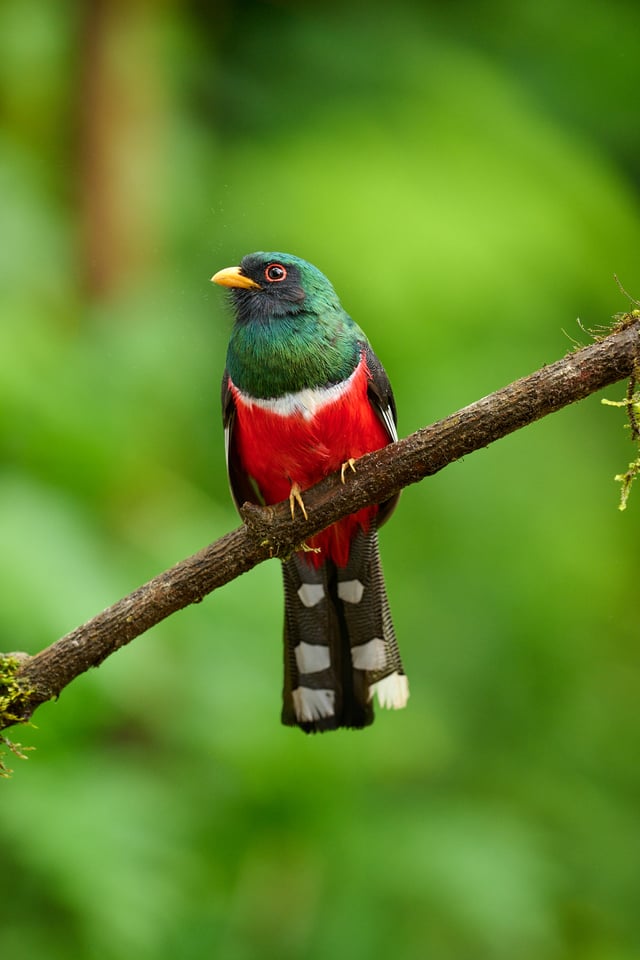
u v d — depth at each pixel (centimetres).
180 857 952
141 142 1179
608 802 1266
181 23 1294
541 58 1397
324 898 1030
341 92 1288
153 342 1022
